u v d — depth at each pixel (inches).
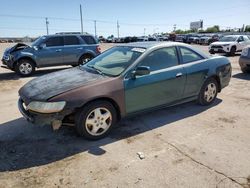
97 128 155.9
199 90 209.3
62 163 132.3
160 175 120.6
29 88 160.4
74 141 156.7
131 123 183.3
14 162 133.6
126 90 161.0
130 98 164.6
